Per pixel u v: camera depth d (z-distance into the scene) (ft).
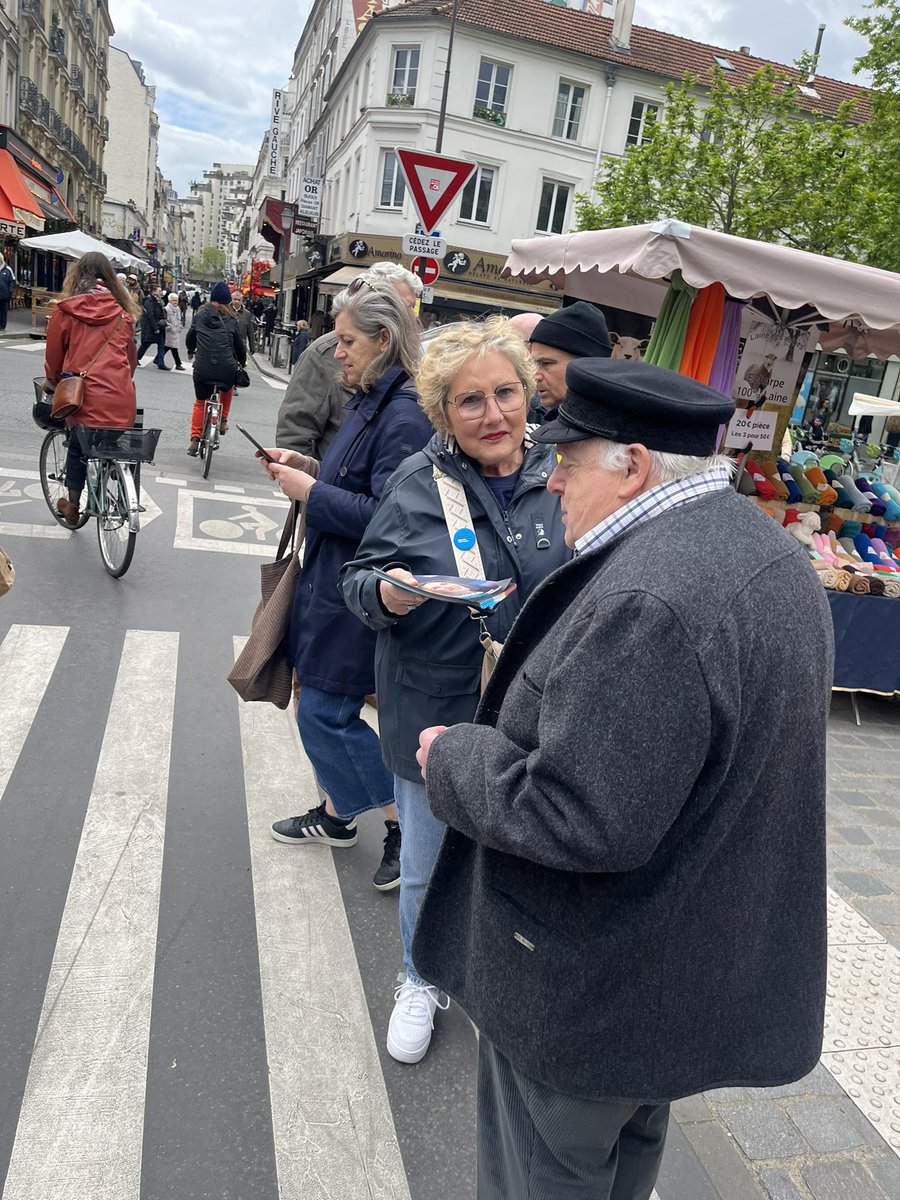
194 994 7.73
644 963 3.88
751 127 71.46
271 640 8.87
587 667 3.52
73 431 17.76
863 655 15.97
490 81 84.48
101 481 18.06
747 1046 4.18
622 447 4.02
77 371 17.21
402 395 8.04
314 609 8.51
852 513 19.06
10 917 8.36
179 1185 6.04
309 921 8.86
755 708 3.62
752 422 17.85
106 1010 7.43
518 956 4.12
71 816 10.05
